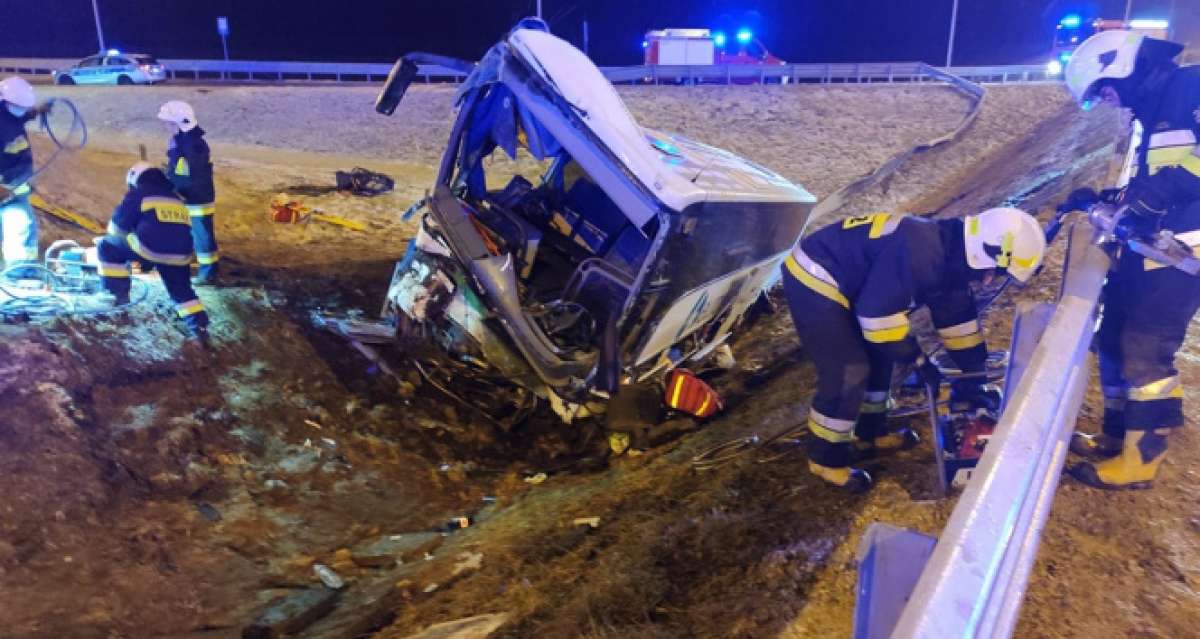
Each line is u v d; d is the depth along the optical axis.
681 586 3.25
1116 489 3.34
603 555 3.71
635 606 3.16
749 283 6.62
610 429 5.64
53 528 3.66
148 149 12.62
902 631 1.24
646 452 5.47
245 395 5.24
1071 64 3.38
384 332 6.43
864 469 3.95
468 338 5.47
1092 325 2.84
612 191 4.91
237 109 16.05
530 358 5.15
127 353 5.03
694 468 4.61
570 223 6.25
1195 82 3.04
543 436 5.80
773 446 4.57
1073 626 2.61
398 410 5.68
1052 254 6.30
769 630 2.82
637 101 16.06
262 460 4.80
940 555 1.38
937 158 13.66
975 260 3.29
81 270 5.90
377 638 3.32
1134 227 3.13
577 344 5.52
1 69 23.89
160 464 4.39
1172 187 3.06
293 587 3.78
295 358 5.86
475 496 5.02
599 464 5.42
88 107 15.48
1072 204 3.64
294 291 7.16
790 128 15.09
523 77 4.95
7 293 5.28
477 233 5.40
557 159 6.50
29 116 5.64
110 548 3.70
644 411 5.73
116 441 4.38
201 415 4.89
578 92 4.81
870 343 3.77
